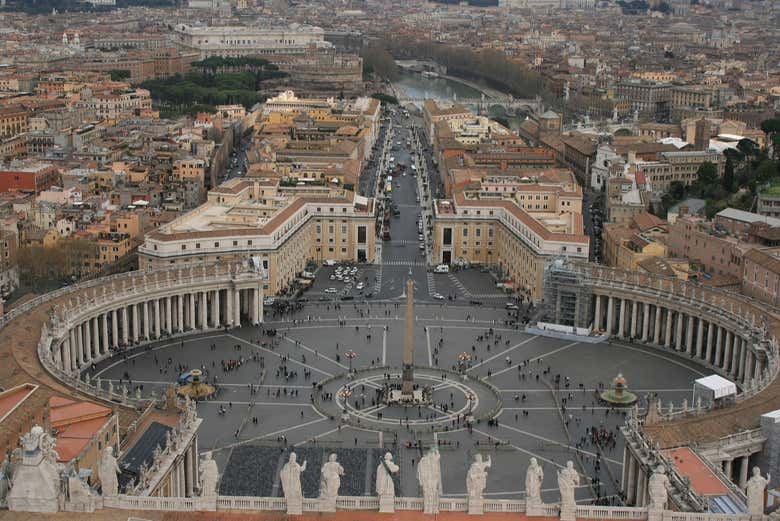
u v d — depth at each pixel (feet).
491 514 552.41
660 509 545.85
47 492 535.19
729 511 609.42
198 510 548.72
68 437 650.84
